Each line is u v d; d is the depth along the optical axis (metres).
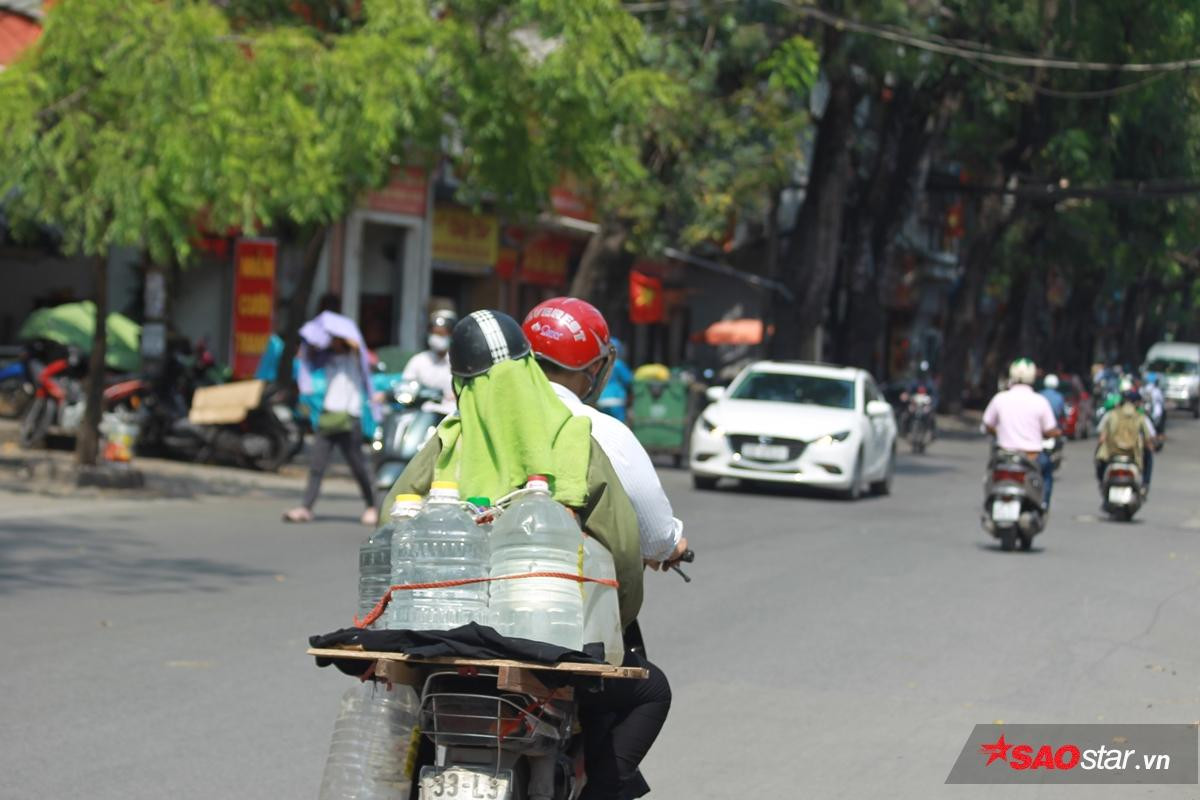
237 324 31.58
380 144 21.70
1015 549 20.25
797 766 8.84
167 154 19.30
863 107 60.12
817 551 18.86
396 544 5.00
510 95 24.11
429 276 42.03
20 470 22.05
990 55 39.03
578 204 47.53
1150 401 47.91
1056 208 59.19
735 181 35.84
